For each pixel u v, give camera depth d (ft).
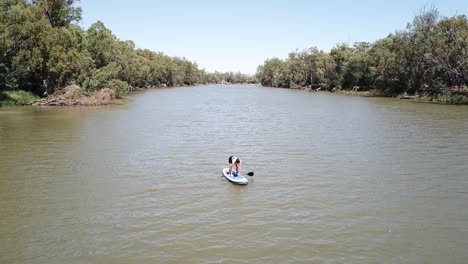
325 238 46.91
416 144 104.47
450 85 286.46
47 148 98.27
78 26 272.51
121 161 85.15
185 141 110.42
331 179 71.61
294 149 98.84
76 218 52.80
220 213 54.54
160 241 45.85
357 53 450.30
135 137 116.16
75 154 91.71
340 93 410.93
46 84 240.94
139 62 471.62
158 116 175.32
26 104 222.69
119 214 54.24
